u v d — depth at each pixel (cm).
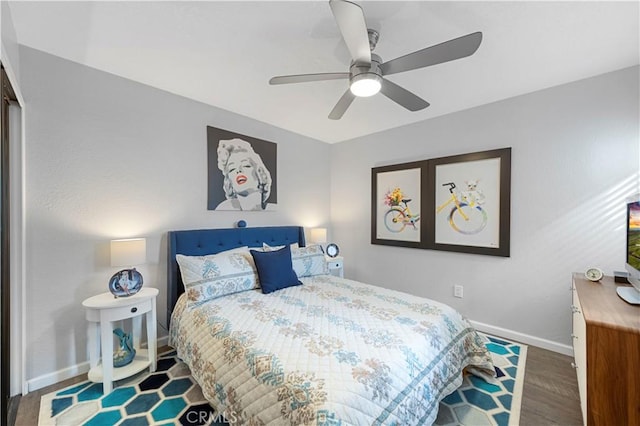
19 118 176
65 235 195
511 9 146
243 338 150
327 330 158
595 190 218
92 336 191
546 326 240
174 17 154
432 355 151
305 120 320
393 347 140
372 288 244
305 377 117
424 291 319
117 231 219
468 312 286
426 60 149
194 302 207
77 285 199
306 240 379
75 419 155
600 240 217
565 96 230
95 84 208
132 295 199
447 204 297
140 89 230
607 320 125
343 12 114
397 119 315
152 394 177
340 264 361
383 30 162
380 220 357
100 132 210
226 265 232
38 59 184
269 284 234
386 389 118
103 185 212
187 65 204
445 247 299
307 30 165
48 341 188
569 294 230
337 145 408
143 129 233
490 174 268
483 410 165
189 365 180
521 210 252
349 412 104
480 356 191
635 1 138
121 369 191
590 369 125
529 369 207
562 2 141
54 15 151
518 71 211
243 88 240
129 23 159
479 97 257
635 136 202
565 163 230
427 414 135
